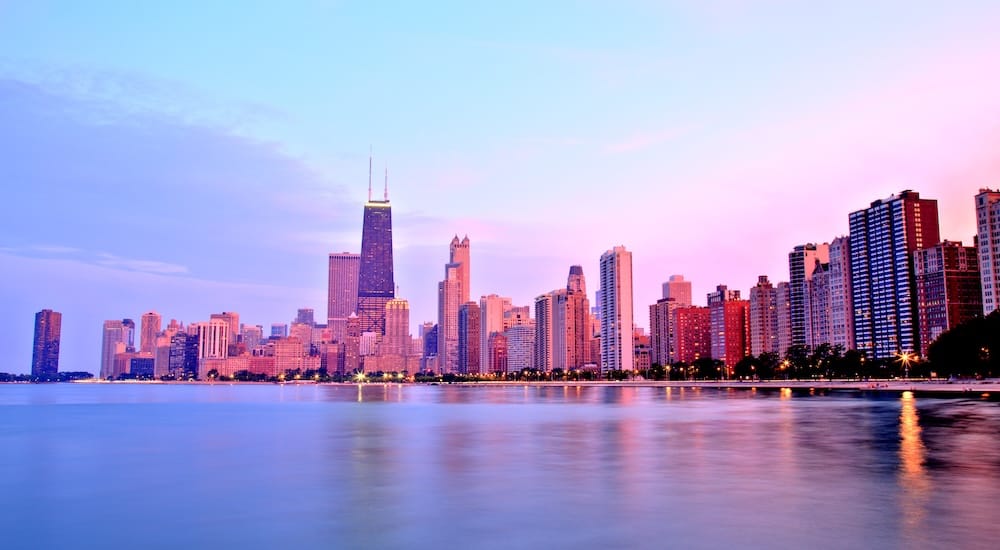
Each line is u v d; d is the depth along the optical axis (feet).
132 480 183.83
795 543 110.01
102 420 456.04
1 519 137.39
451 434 308.60
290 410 579.07
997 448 223.10
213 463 216.13
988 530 116.37
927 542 109.70
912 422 325.62
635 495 150.41
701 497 146.61
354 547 113.60
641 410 481.05
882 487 154.71
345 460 218.59
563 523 126.31
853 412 408.87
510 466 199.00
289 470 197.77
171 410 606.55
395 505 144.36
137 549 115.03
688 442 255.09
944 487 154.20
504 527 124.16
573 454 225.35
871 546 107.86
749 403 559.38
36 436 326.03
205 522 132.26
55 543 119.65
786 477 170.30
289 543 116.67
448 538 117.91
